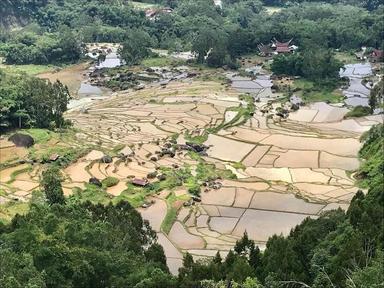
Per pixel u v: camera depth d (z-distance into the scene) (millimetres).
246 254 60750
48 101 134500
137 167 114562
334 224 65375
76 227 54906
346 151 126125
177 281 49875
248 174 113875
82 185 103562
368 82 187375
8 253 47531
